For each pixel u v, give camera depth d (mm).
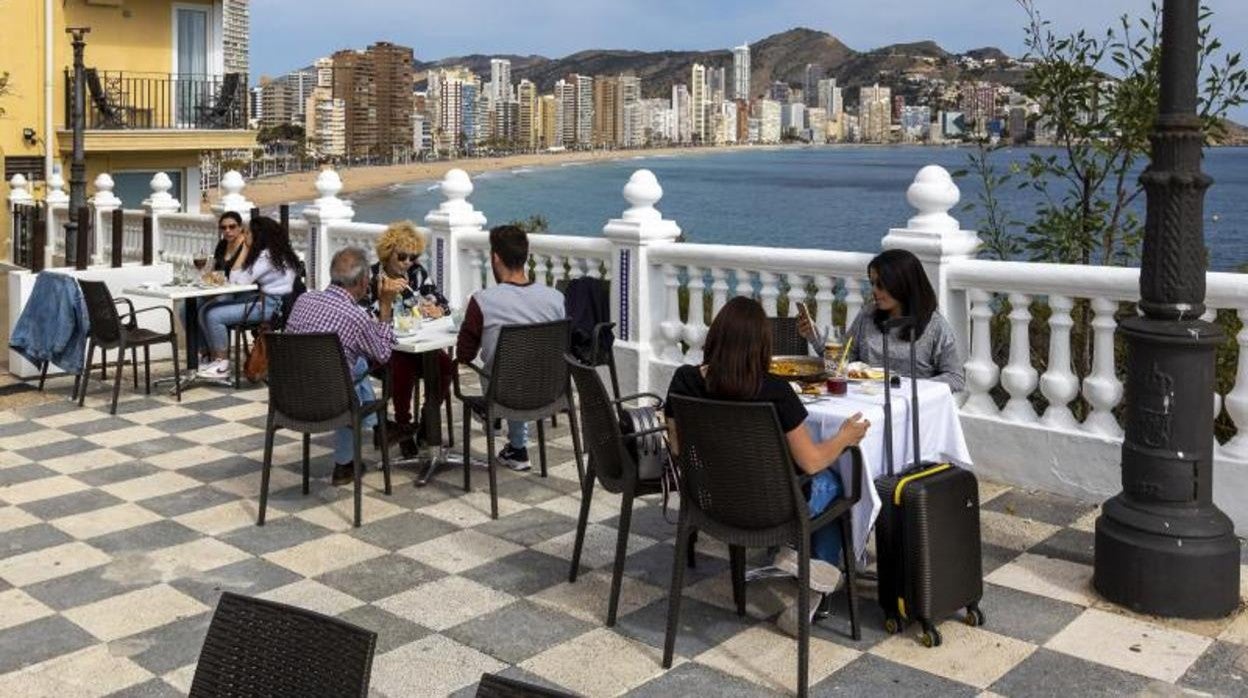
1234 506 5797
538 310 6801
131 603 5141
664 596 5160
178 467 7387
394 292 6918
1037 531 5891
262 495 6215
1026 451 6598
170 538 6004
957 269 6797
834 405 4973
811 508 4602
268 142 186750
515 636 4742
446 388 7551
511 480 7039
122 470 7316
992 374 6848
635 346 8891
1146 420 4816
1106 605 4938
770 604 5027
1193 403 4746
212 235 14477
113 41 23938
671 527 6109
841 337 6344
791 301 8242
